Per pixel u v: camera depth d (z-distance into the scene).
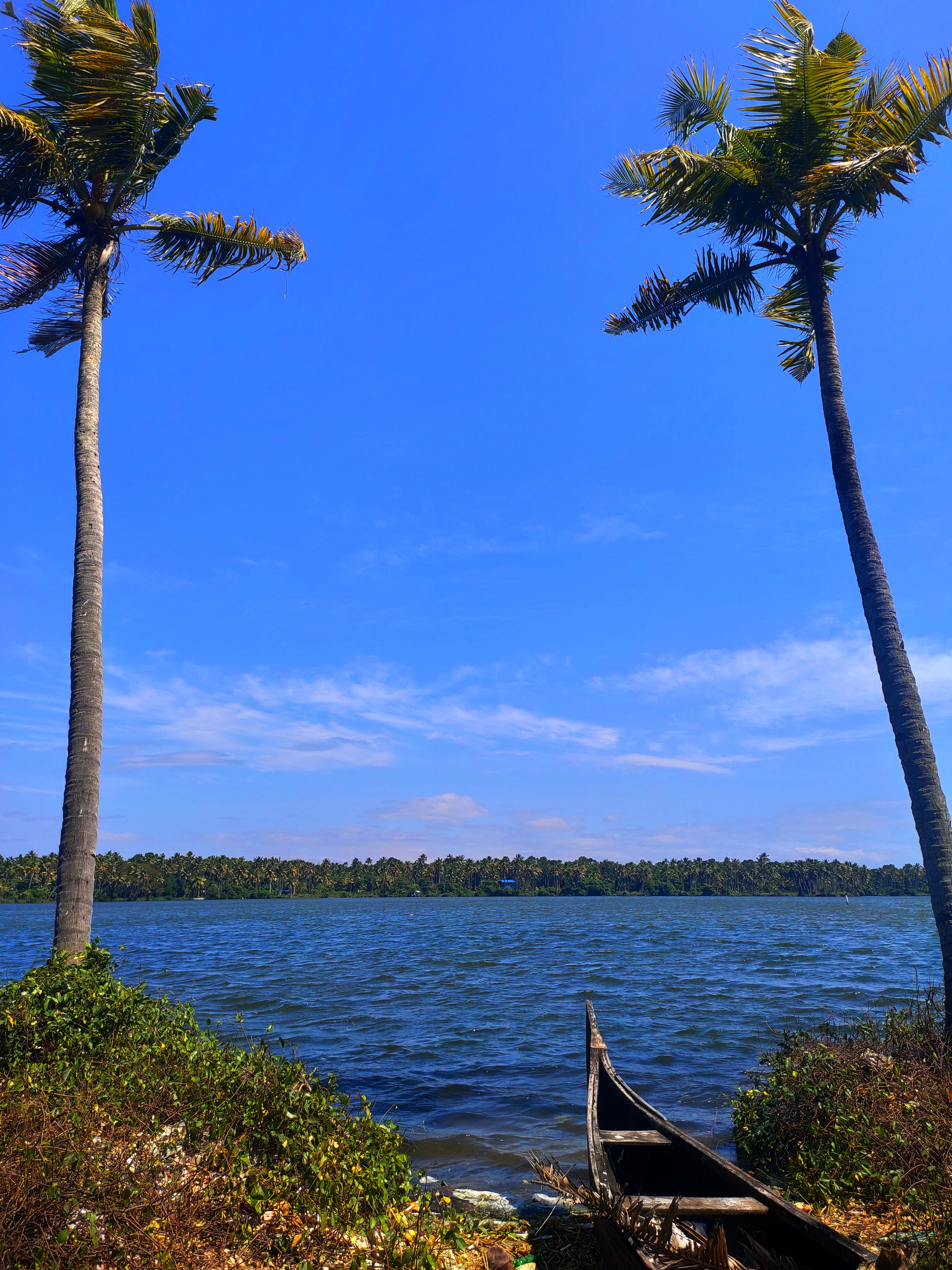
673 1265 5.00
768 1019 18.06
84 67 11.34
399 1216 6.47
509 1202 8.14
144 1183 5.65
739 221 12.90
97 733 11.23
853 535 11.55
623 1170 8.04
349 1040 16.53
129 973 28.86
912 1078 8.58
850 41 12.41
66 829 10.80
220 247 14.00
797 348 15.47
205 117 13.24
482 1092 12.62
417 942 49.75
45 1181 5.30
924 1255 5.55
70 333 14.87
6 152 11.91
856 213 12.63
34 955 34.44
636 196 13.35
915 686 10.73
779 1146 8.62
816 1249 5.37
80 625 11.41
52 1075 7.32
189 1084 7.60
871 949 38.91
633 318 14.23
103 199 12.98
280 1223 5.93
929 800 10.28
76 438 12.14
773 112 12.02
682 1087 12.51
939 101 11.53
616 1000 21.89
